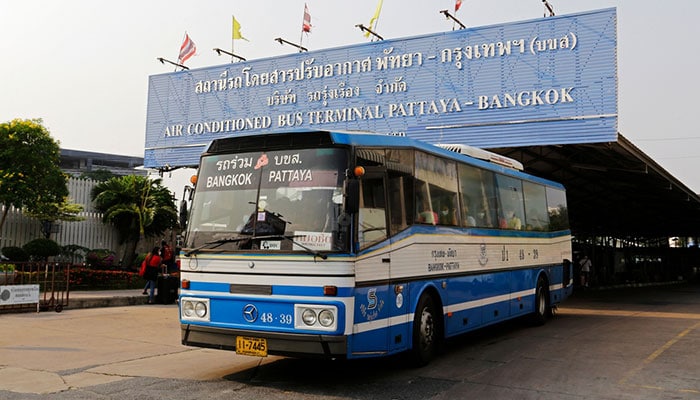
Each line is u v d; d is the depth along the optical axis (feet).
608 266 132.67
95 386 23.99
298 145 24.89
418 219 28.71
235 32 70.74
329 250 22.94
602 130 51.52
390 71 61.52
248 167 25.53
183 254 25.81
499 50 56.29
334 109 64.34
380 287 25.09
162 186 90.12
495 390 24.07
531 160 69.00
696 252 178.50
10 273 54.24
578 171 76.13
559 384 25.17
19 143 70.64
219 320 24.62
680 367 28.84
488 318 36.35
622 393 23.62
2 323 40.81
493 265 37.50
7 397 22.00
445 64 58.80
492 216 38.04
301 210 23.85
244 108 70.03
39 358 29.55
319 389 24.09
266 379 25.88
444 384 25.14
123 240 87.81
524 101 54.90
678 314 55.01
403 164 28.02
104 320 43.96
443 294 30.71
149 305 56.44
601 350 33.96
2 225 70.49
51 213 74.59
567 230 54.44
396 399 22.57
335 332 22.53
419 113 59.77
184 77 74.38
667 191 91.15
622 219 132.57
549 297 48.08
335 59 64.64
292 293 23.21
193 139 73.15
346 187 22.81
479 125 56.75
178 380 25.41
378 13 62.03
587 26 52.65
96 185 87.04
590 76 52.26
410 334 27.40
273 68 68.44
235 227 24.93
